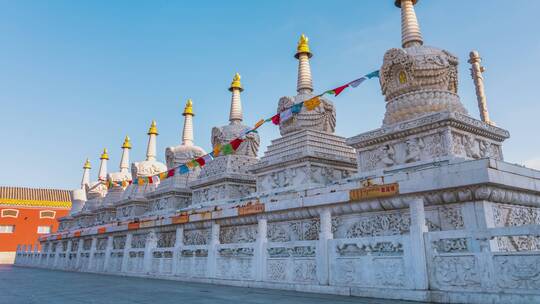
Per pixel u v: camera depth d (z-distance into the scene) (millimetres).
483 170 9125
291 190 17109
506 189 9836
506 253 6684
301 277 9922
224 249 12633
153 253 16562
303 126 19047
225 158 22516
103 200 35844
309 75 21188
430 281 7559
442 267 7438
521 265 6465
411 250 7883
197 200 23734
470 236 7211
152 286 11945
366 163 15305
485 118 25312
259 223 11414
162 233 20281
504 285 6598
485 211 9500
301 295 8891
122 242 25078
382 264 8305
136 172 31844
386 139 14570
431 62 15078
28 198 49219
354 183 12398
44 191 52562
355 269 8781
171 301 8234
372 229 11812
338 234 12672
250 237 15688
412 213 8117
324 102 19641
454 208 10086
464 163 9539
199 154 28562
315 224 13344
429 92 15055
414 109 14914
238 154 23000
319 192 13711
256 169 19219
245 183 22203
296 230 13969
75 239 26484
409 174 10680
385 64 16062
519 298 6340
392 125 14320
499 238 9492
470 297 6898
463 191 9648
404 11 17469
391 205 11188
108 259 20266
